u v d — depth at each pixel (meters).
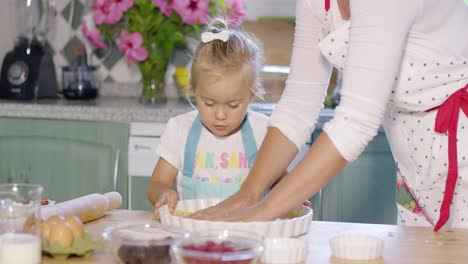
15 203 1.29
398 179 1.91
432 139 1.72
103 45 3.45
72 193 3.02
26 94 3.24
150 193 1.98
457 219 1.76
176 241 1.25
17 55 3.28
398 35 1.43
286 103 1.81
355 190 2.92
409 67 1.64
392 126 1.81
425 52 1.62
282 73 3.26
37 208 1.29
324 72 1.81
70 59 3.61
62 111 3.01
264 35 3.42
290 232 1.45
